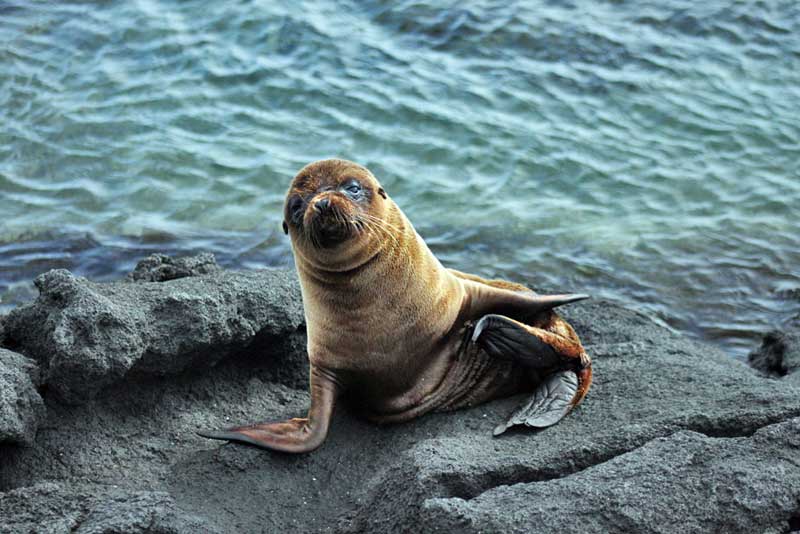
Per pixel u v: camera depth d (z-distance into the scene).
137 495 5.99
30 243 11.88
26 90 14.95
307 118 14.48
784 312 11.05
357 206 6.74
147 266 9.09
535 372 7.21
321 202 6.52
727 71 16.03
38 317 7.23
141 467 6.80
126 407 7.25
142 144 13.82
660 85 15.58
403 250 6.92
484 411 7.13
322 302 6.98
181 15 16.70
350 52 15.91
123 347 6.96
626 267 11.83
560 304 7.46
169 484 6.59
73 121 14.27
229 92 14.97
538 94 15.22
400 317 6.98
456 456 6.09
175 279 8.23
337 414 7.37
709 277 11.66
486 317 6.91
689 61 16.20
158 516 5.80
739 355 10.29
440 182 13.33
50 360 6.87
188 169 13.35
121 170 13.33
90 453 6.86
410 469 5.93
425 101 14.87
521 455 6.09
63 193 12.88
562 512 5.27
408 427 7.16
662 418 6.26
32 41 16.09
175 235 12.16
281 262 11.77
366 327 6.96
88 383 6.88
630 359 7.73
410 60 15.83
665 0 17.73
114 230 12.20
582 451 6.02
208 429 7.25
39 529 5.67
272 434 6.79
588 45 16.38
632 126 14.69
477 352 7.26
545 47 16.30
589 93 15.32
